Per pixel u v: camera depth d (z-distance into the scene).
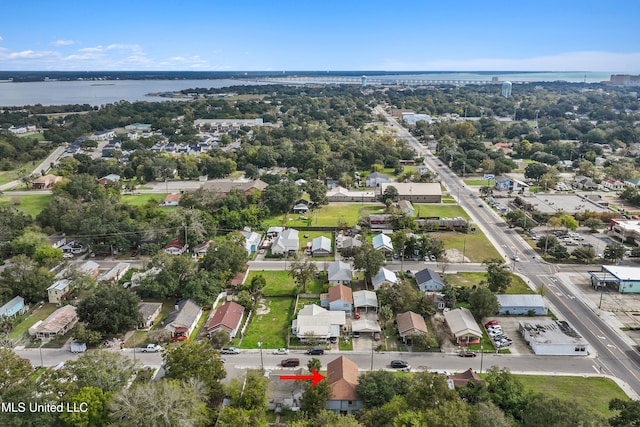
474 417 55.56
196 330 89.94
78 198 171.00
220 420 59.62
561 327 87.44
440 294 99.62
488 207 169.62
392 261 121.88
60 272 108.56
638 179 192.88
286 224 151.62
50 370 65.94
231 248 111.00
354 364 74.75
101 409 58.31
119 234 125.50
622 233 136.62
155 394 58.44
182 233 129.00
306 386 70.00
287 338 87.19
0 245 122.19
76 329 83.75
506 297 96.94
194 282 97.06
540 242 130.62
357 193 181.75
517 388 66.50
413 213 160.62
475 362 80.12
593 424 51.72
